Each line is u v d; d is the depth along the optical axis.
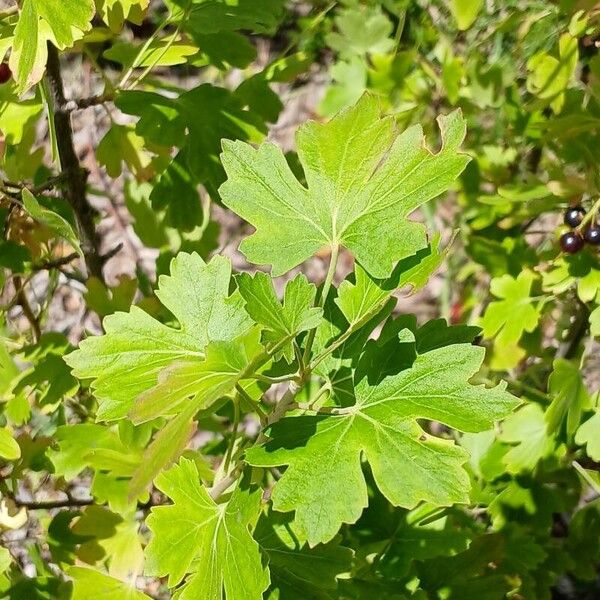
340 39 0.41
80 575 0.27
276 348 0.17
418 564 0.28
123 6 0.27
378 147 0.19
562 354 0.36
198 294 0.21
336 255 0.19
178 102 0.30
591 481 0.32
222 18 0.30
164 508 0.18
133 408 0.16
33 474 0.43
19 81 0.22
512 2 0.38
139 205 0.38
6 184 0.30
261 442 0.18
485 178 0.38
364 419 0.18
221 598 0.18
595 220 0.30
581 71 0.37
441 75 0.39
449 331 0.20
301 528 0.17
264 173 0.19
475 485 0.32
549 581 0.33
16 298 0.34
